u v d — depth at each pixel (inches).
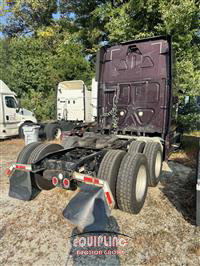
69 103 365.4
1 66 675.4
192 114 327.6
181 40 297.3
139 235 95.3
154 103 176.4
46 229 100.6
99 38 578.9
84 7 625.3
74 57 557.3
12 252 85.4
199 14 282.4
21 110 369.4
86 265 77.9
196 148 268.7
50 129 326.6
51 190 143.4
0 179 166.1
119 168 104.8
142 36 325.7
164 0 293.9
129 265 77.9
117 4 458.9
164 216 111.3
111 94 199.5
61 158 131.7
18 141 331.3
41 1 693.3
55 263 79.3
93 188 89.4
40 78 611.8
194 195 136.8
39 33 700.7
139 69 183.2
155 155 146.7
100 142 144.6
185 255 83.0
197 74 295.0
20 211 116.8
